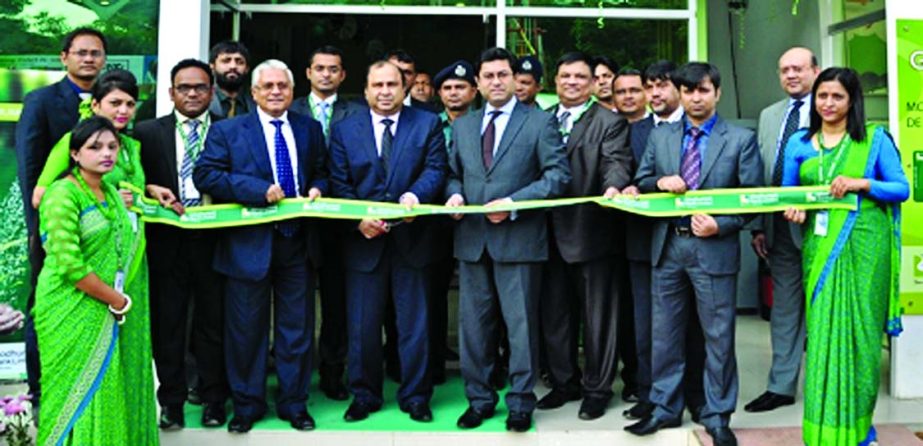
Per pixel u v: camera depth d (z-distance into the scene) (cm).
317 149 350
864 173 296
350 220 342
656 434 329
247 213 329
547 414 357
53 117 323
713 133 320
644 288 350
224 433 332
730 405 316
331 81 390
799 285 370
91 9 404
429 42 555
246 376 336
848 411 293
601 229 349
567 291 367
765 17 594
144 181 318
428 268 350
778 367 372
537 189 322
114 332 268
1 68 403
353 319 347
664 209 318
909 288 386
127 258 275
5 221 404
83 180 266
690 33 526
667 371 330
